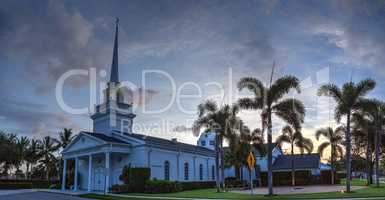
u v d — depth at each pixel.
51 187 54.44
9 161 67.06
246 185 53.59
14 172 82.31
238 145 41.09
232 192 34.94
